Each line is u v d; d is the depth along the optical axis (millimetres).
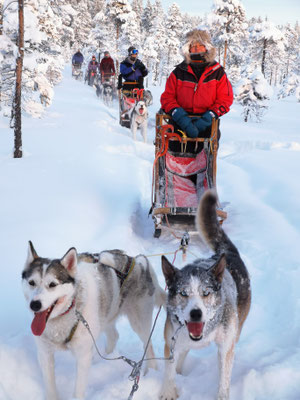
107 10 33875
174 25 49938
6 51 13008
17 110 9141
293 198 6906
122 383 2791
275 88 59031
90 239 5141
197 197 6168
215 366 3014
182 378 2912
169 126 6020
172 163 6414
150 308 3211
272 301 4043
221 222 5941
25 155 9562
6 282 3932
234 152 12273
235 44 29188
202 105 6250
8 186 7086
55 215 5816
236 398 2736
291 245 5176
